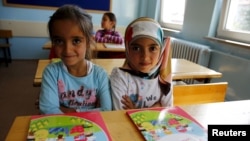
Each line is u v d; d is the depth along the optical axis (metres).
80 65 0.84
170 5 3.61
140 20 0.82
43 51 3.82
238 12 2.29
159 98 0.90
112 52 2.36
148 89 0.87
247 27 2.18
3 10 3.44
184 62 1.85
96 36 2.49
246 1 2.17
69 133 0.48
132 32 0.80
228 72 2.24
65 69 0.84
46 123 0.52
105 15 2.69
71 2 3.67
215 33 2.56
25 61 3.72
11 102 2.20
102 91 0.87
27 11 3.54
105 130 0.51
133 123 0.56
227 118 0.63
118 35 2.61
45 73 0.83
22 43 3.68
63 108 0.86
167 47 0.86
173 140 0.49
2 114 1.95
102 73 0.90
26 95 2.38
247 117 0.64
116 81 0.87
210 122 0.60
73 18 0.75
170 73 0.91
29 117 0.55
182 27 3.07
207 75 1.54
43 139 0.46
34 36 3.68
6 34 3.40
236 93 2.14
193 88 1.07
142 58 0.80
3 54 3.58
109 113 0.60
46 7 3.59
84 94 0.87
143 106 0.88
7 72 3.11
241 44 2.02
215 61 2.42
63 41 0.76
